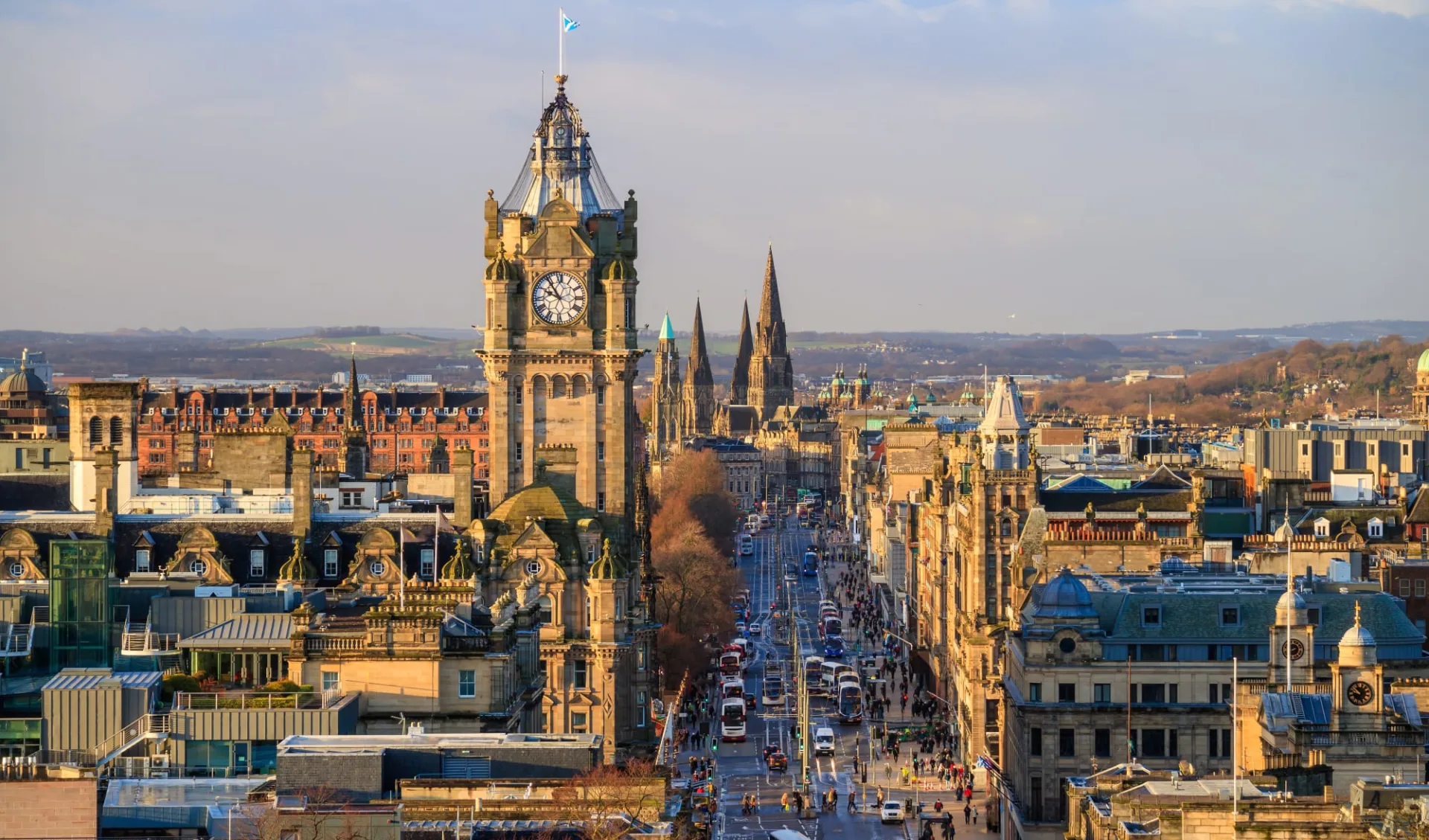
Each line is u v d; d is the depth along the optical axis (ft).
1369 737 593.83
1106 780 597.93
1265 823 443.73
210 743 534.37
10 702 581.12
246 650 599.57
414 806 473.26
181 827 473.26
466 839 458.09
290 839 454.40
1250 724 642.63
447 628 601.62
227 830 467.93
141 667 604.90
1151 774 622.54
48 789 462.19
